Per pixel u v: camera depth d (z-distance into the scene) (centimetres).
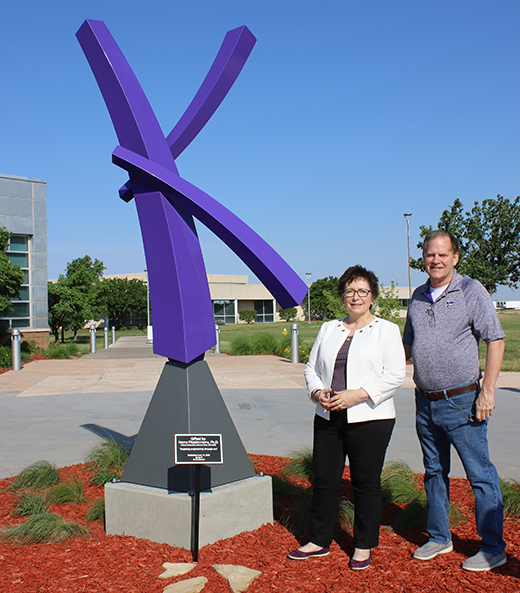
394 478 430
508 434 657
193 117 396
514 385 1077
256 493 351
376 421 296
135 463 357
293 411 827
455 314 304
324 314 7781
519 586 273
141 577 285
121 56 391
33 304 2053
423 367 310
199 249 385
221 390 1041
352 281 315
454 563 302
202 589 271
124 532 346
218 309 6850
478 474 300
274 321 7575
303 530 345
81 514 389
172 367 361
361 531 298
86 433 679
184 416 346
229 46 396
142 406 873
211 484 343
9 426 724
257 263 352
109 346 2702
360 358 302
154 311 365
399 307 1684
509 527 355
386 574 289
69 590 271
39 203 2066
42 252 2077
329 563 304
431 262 308
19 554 318
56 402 915
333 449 310
